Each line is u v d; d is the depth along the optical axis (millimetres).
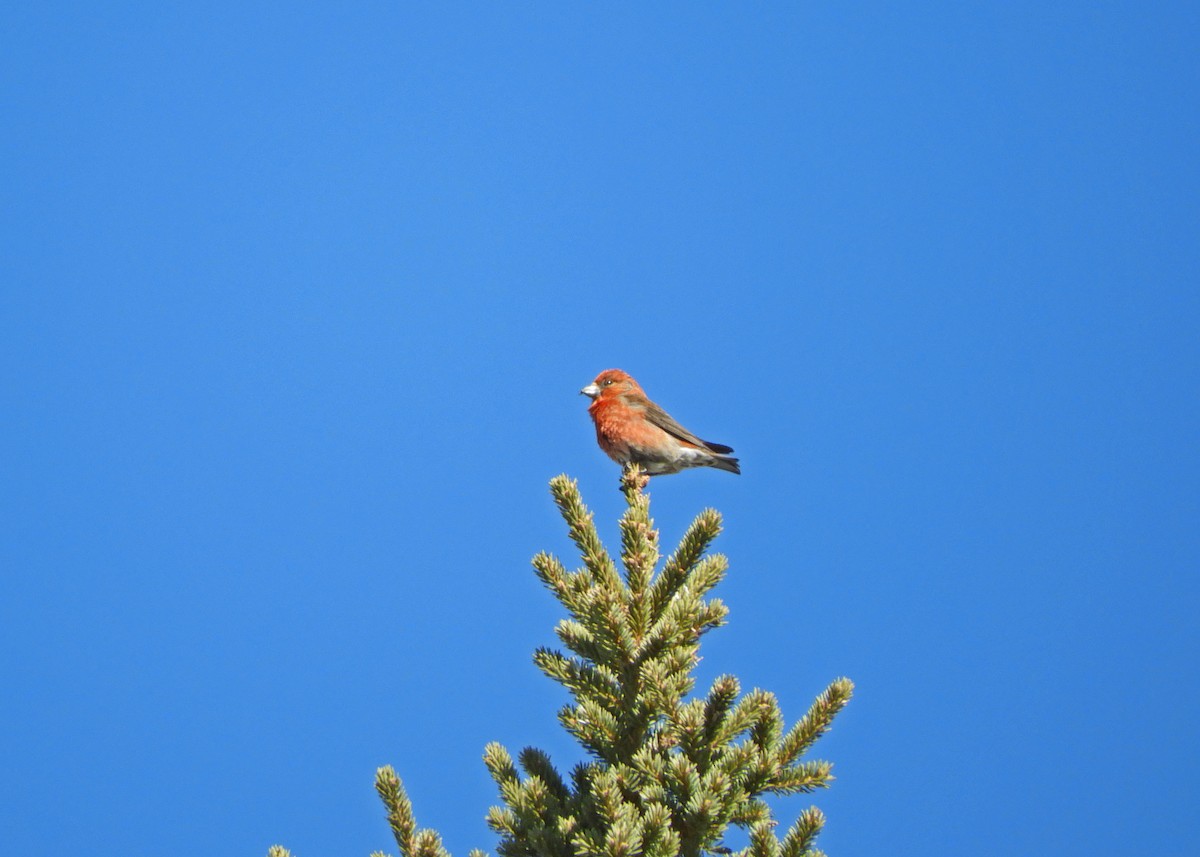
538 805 9023
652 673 8977
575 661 9492
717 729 9047
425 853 8656
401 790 8844
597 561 10164
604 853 8031
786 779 9156
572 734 9320
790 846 8398
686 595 9727
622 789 8797
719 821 8578
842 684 9328
